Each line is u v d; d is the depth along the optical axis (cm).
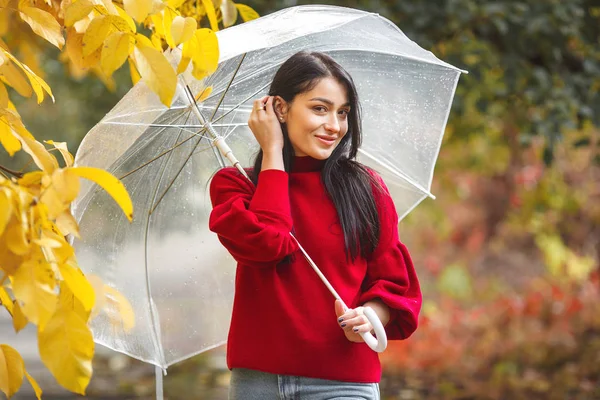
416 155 472
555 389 1038
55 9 454
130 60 485
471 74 835
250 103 452
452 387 1071
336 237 402
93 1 389
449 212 2247
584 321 1351
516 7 819
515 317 1380
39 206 311
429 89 464
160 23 406
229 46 384
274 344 389
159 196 454
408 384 1105
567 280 1673
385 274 410
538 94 859
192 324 478
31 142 374
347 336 385
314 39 430
